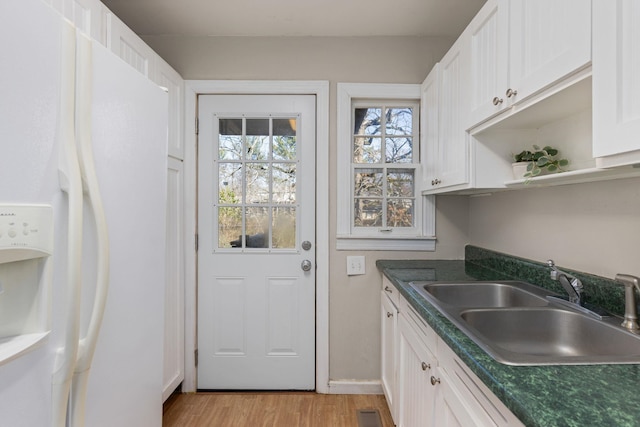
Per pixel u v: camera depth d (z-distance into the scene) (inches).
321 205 78.3
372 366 79.0
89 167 27.2
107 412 31.5
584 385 23.2
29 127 23.0
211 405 73.6
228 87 77.9
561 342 40.7
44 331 24.2
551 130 48.8
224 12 68.8
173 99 72.9
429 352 42.3
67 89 25.7
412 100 80.5
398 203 81.0
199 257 79.7
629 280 34.2
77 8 45.7
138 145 36.2
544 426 18.8
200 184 79.6
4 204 21.5
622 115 25.4
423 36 78.3
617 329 34.5
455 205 79.2
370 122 81.8
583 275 43.8
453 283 55.7
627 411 20.1
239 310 79.8
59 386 25.0
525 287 52.6
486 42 46.9
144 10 68.1
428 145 73.5
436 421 39.1
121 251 33.1
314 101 79.6
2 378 21.9
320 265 78.5
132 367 35.6
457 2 65.6
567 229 48.4
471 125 50.6
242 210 80.0
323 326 78.4
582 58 29.3
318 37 78.4
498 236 67.0
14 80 22.0
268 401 75.4
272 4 66.1
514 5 39.9
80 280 25.7
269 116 79.6
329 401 75.3
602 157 27.8
